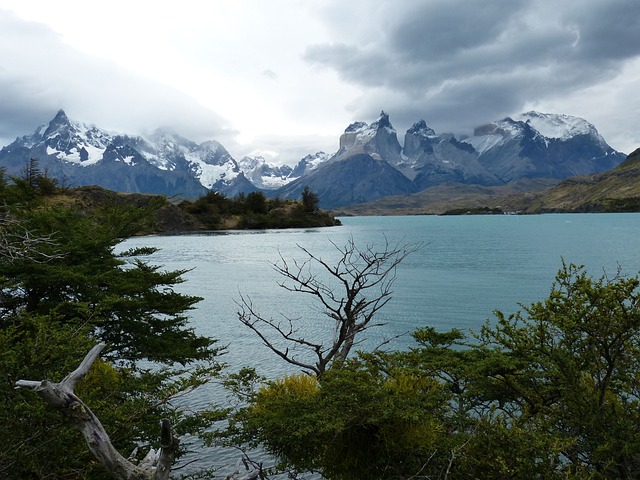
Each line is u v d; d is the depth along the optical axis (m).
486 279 69.31
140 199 144.38
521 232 190.00
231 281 71.44
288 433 10.23
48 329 11.16
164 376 15.68
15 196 24.00
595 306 9.58
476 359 13.63
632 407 9.55
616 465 9.08
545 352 10.42
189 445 18.38
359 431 10.48
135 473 5.32
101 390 11.91
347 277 69.75
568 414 10.07
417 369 12.27
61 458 8.68
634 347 9.51
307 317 45.88
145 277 21.52
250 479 7.84
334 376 11.91
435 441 10.18
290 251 119.00
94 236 22.19
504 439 9.12
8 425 8.37
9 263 17.77
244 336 38.38
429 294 56.81
